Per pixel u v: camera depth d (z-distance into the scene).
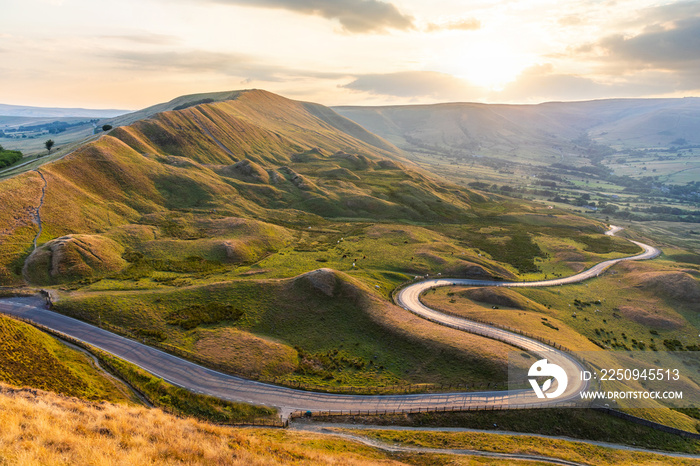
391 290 120.12
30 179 140.38
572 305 125.44
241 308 97.19
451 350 80.88
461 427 62.31
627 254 187.62
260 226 168.38
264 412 63.34
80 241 118.81
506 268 155.00
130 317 87.94
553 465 52.53
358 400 67.88
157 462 27.27
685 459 61.84
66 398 40.97
